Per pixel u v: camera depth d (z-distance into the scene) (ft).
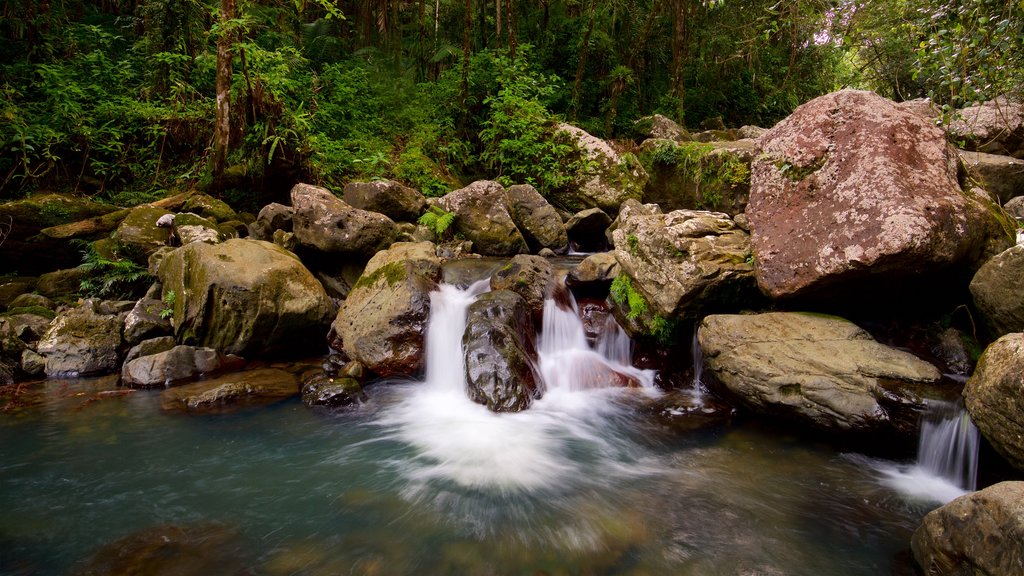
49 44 31.73
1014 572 7.86
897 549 11.07
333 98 40.34
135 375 19.01
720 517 12.25
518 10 56.65
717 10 65.82
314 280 22.97
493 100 41.65
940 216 14.53
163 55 31.42
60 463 14.17
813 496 13.07
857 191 15.75
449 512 12.41
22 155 27.43
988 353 12.03
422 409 18.33
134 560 10.39
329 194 27.32
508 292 21.47
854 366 14.93
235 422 16.90
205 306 20.56
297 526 11.71
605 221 35.22
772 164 18.81
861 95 17.79
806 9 26.63
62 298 22.90
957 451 12.99
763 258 17.51
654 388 19.97
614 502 12.90
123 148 30.55
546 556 10.81
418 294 21.25
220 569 10.19
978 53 15.55
